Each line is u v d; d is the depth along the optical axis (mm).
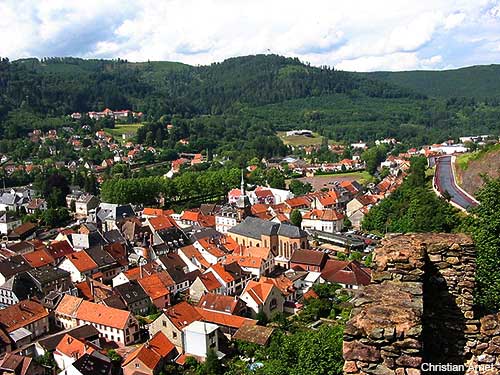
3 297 98125
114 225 150000
